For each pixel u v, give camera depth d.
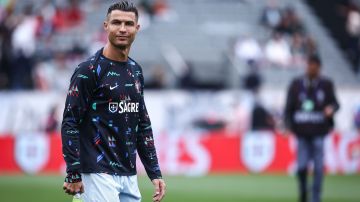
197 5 84.62
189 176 55.62
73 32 78.06
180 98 65.31
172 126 65.25
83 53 73.44
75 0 79.25
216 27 82.56
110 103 17.91
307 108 36.12
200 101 65.31
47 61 72.25
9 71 70.62
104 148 17.92
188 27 82.12
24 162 57.78
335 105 36.25
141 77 18.62
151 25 81.38
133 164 18.31
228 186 48.12
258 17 84.31
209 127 64.94
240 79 74.19
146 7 81.75
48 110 64.44
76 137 17.53
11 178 52.84
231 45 77.50
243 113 65.00
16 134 59.84
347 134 58.94
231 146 58.66
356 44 82.25
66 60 71.88
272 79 75.62
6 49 71.25
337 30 85.06
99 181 17.77
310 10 86.12
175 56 77.19
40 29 75.25
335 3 86.00
